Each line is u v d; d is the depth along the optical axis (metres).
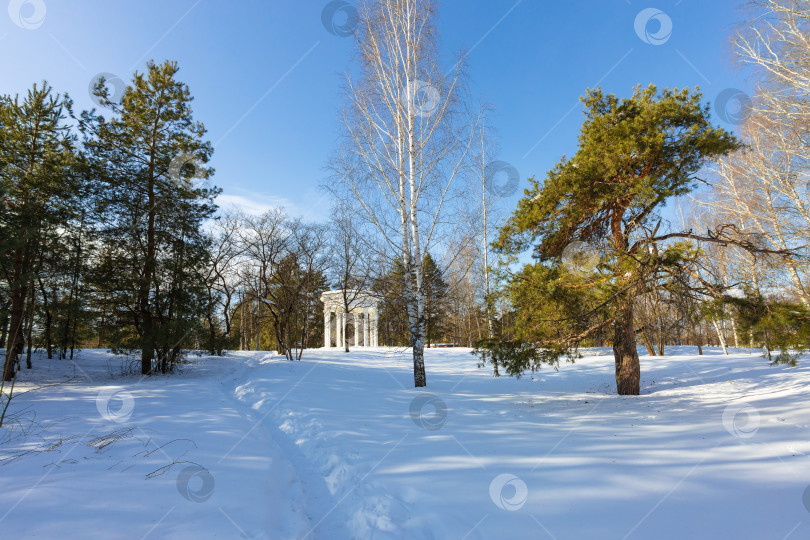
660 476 4.05
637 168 9.65
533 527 3.09
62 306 13.99
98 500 3.39
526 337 9.42
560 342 9.33
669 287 8.57
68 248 14.39
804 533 2.78
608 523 3.09
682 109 9.37
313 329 35.78
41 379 12.64
